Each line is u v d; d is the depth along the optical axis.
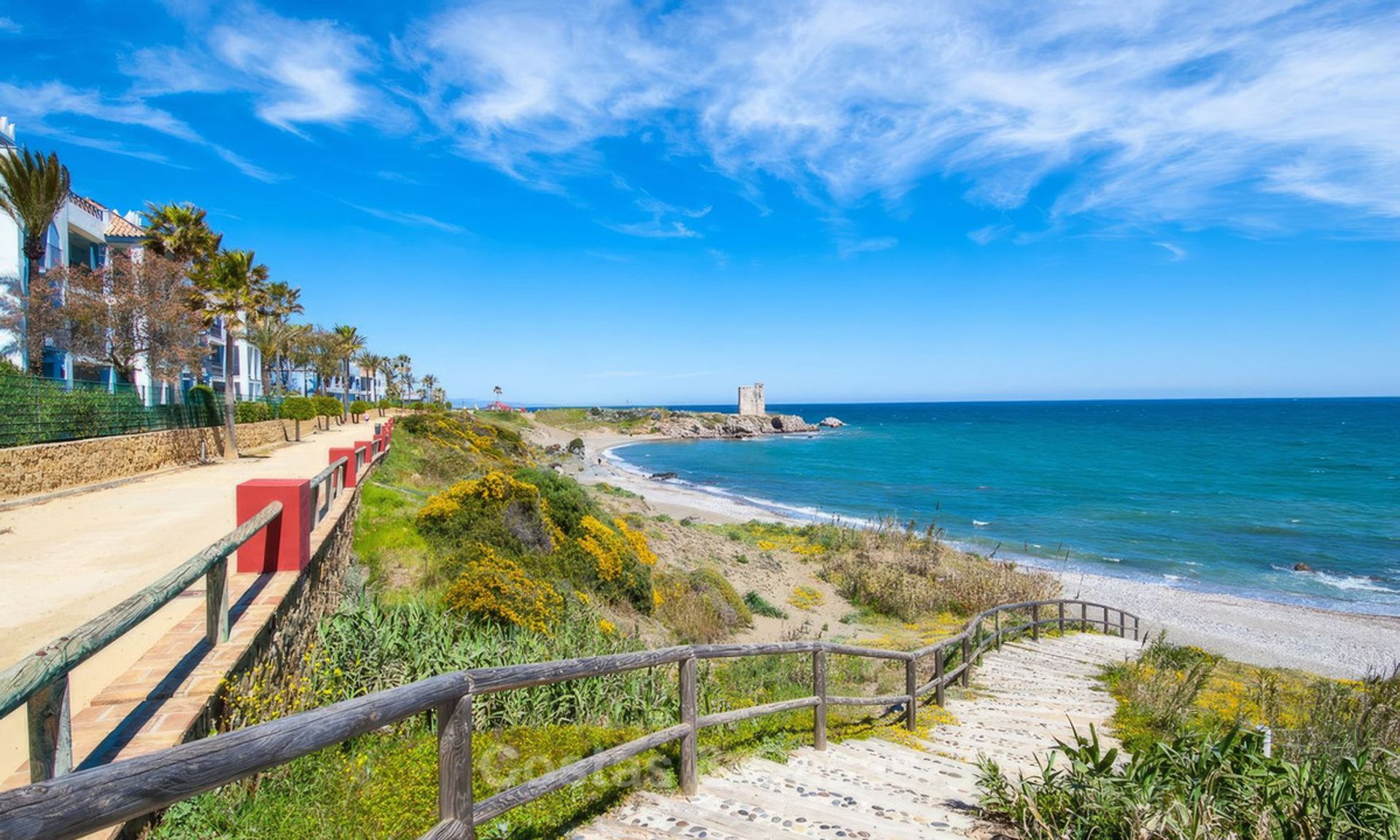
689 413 146.50
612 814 3.85
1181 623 21.64
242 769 1.72
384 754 4.48
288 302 49.12
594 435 125.50
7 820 1.28
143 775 1.52
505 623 9.56
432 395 113.44
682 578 20.42
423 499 16.67
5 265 23.08
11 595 6.88
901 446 99.38
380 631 6.62
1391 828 3.25
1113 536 37.00
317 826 3.44
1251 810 3.53
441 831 2.47
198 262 28.83
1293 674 13.85
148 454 18.69
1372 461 71.44
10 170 18.89
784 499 50.66
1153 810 3.55
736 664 12.14
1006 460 77.38
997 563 26.59
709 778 4.61
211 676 4.03
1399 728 7.30
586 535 16.25
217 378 44.28
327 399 43.69
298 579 6.43
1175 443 97.06
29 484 13.27
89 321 20.55
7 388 13.67
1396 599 25.25
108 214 36.22
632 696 6.68
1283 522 40.59
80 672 4.41
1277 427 127.94
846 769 5.28
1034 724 7.76
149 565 8.15
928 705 8.46
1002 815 4.19
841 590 23.20
